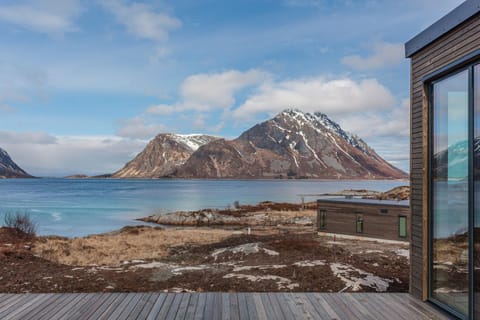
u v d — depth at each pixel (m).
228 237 21.19
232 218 36.16
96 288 7.96
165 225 35.28
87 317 4.65
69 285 8.16
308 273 8.91
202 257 13.15
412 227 5.68
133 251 15.46
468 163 4.34
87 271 9.61
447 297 4.85
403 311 4.90
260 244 14.55
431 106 5.24
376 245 14.98
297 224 32.12
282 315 4.77
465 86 4.47
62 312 4.83
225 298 5.48
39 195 84.69
